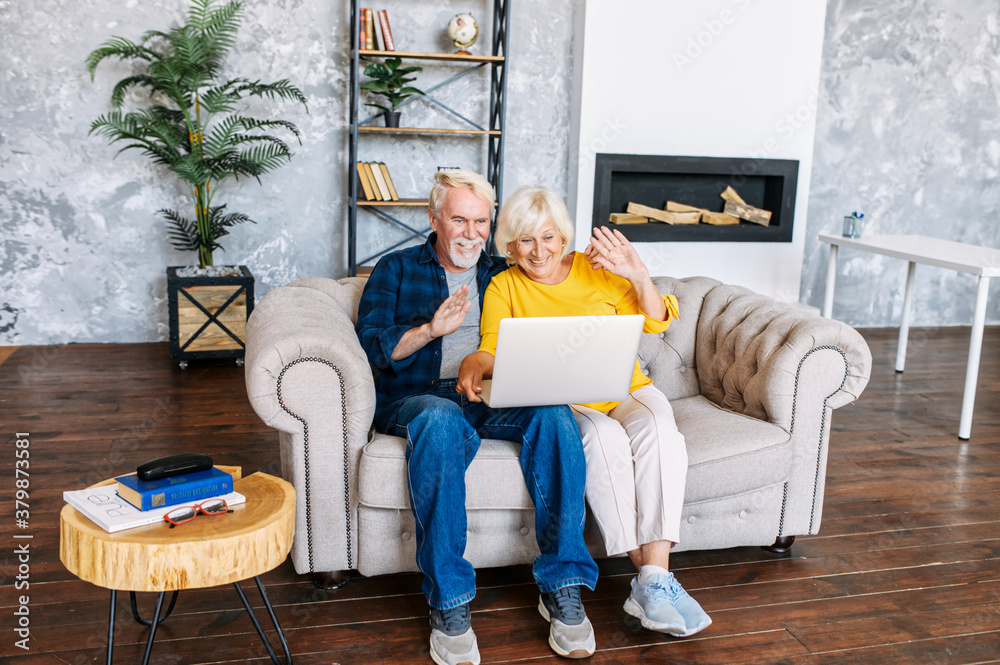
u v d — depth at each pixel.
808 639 1.76
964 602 1.94
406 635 1.74
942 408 3.54
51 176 3.94
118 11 3.86
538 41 4.38
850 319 5.16
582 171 4.36
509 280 2.02
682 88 4.37
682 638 1.76
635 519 1.77
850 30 4.71
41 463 2.62
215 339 3.80
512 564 1.90
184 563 1.30
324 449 1.78
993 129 5.08
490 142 4.38
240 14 4.02
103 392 3.41
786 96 4.50
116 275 4.12
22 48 3.78
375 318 1.97
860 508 2.48
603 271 2.04
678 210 4.57
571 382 1.70
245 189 4.20
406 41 4.26
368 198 4.08
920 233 5.13
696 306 2.43
